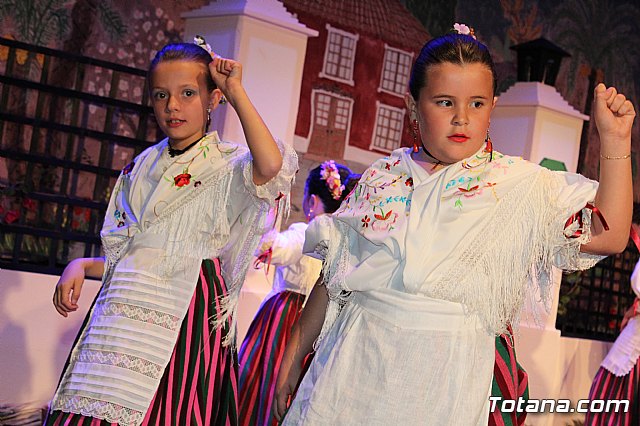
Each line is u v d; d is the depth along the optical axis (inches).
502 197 79.6
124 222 101.3
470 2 267.0
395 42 250.1
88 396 92.7
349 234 86.6
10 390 159.0
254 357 153.7
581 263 82.2
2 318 158.6
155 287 95.8
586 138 300.7
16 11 191.8
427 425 78.4
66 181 182.2
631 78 313.1
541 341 220.7
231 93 91.4
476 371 79.4
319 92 235.8
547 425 223.3
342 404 80.8
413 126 85.3
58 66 195.6
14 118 177.0
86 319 98.7
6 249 190.5
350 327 82.7
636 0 313.7
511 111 234.4
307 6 233.1
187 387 95.0
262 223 99.6
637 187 308.3
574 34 296.2
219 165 98.9
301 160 233.6
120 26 203.6
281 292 157.2
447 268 78.6
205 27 188.5
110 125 187.3
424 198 81.3
